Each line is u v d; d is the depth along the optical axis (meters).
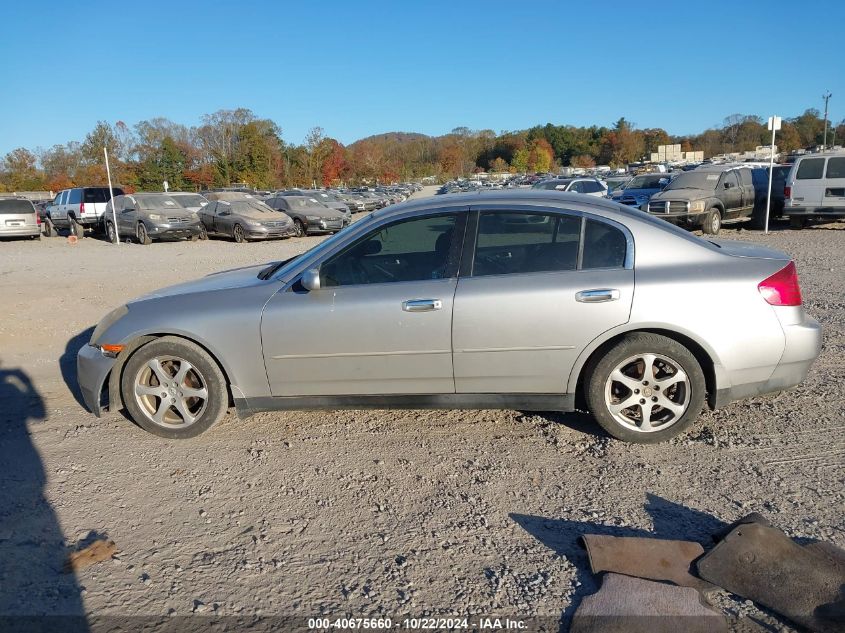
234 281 4.83
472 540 3.34
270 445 4.52
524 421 4.77
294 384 4.44
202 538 3.43
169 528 3.53
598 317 4.10
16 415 5.28
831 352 6.11
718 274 4.12
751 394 4.26
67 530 3.54
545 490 3.80
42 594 3.00
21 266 14.38
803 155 17.25
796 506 3.53
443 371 4.28
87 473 4.19
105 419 5.10
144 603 2.93
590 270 4.18
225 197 24.88
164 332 4.48
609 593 2.80
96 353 4.71
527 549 3.24
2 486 4.05
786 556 2.96
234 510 3.70
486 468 4.09
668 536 3.31
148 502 3.81
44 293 10.40
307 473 4.11
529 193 4.52
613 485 3.82
